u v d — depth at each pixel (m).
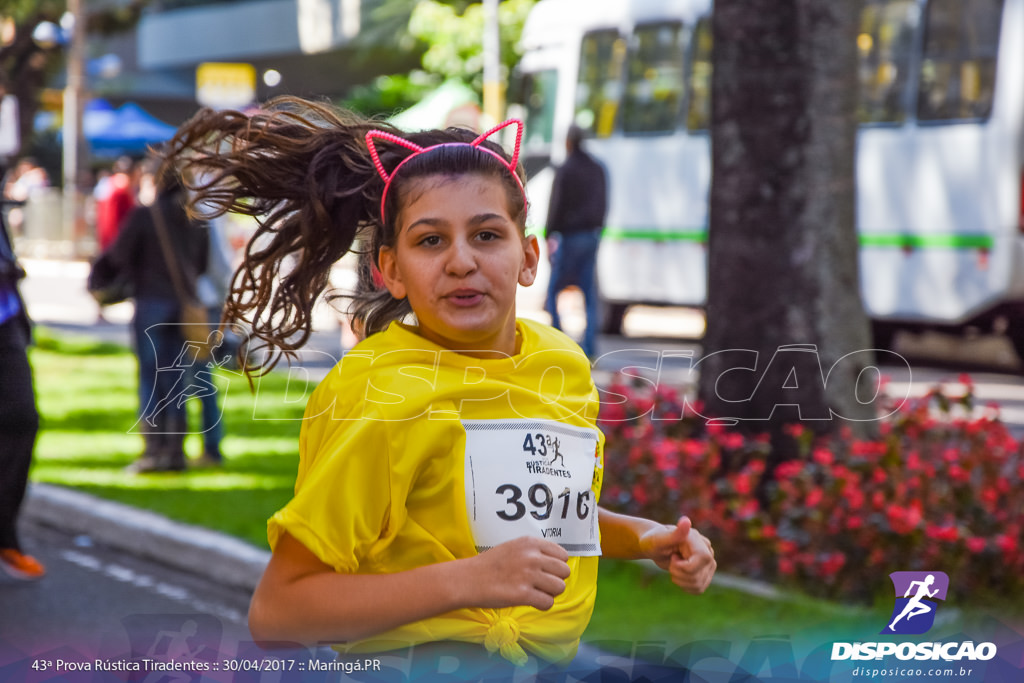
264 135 5.15
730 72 13.04
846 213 12.94
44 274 55.62
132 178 26.80
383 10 64.12
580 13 34.38
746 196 12.95
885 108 27.47
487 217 4.39
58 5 35.34
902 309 27.33
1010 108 25.53
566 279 25.80
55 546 13.22
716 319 13.06
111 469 15.95
